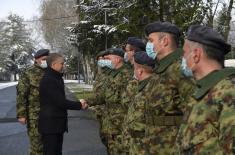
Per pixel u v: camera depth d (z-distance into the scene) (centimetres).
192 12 1432
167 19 1458
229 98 232
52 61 624
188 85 343
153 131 366
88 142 1145
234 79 239
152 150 365
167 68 361
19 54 11694
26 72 732
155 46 368
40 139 713
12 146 1109
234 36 2858
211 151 238
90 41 2392
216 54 253
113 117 589
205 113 242
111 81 596
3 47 11519
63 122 635
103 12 2202
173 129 357
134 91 541
